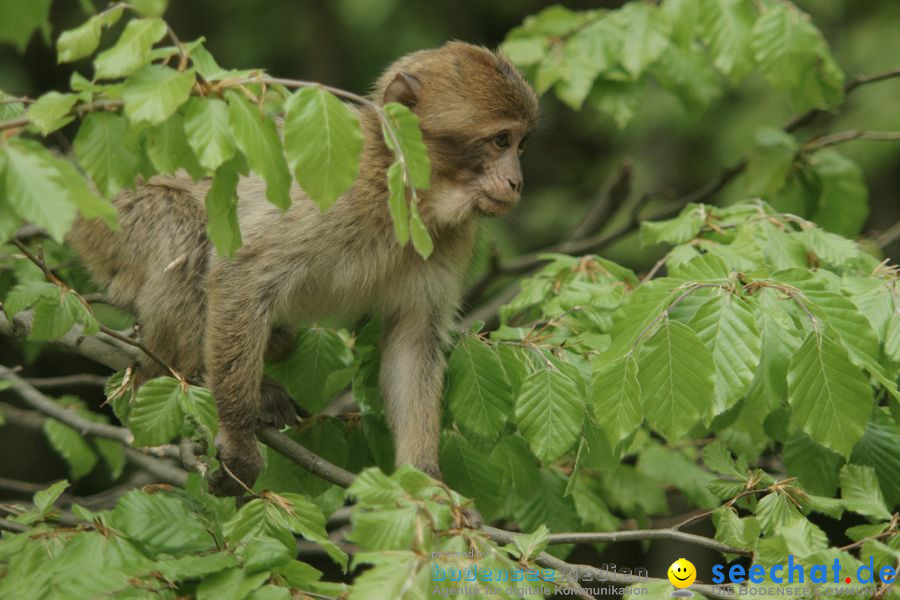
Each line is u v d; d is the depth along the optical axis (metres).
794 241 10.36
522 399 8.68
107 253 11.38
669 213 15.08
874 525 8.16
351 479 9.61
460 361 9.57
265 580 7.07
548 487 11.62
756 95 21.58
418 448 10.41
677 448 12.67
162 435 8.03
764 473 8.66
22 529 8.22
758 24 12.64
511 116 10.66
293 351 11.29
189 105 6.61
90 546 7.37
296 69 23.95
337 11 23.44
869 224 23.58
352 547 12.25
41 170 5.88
